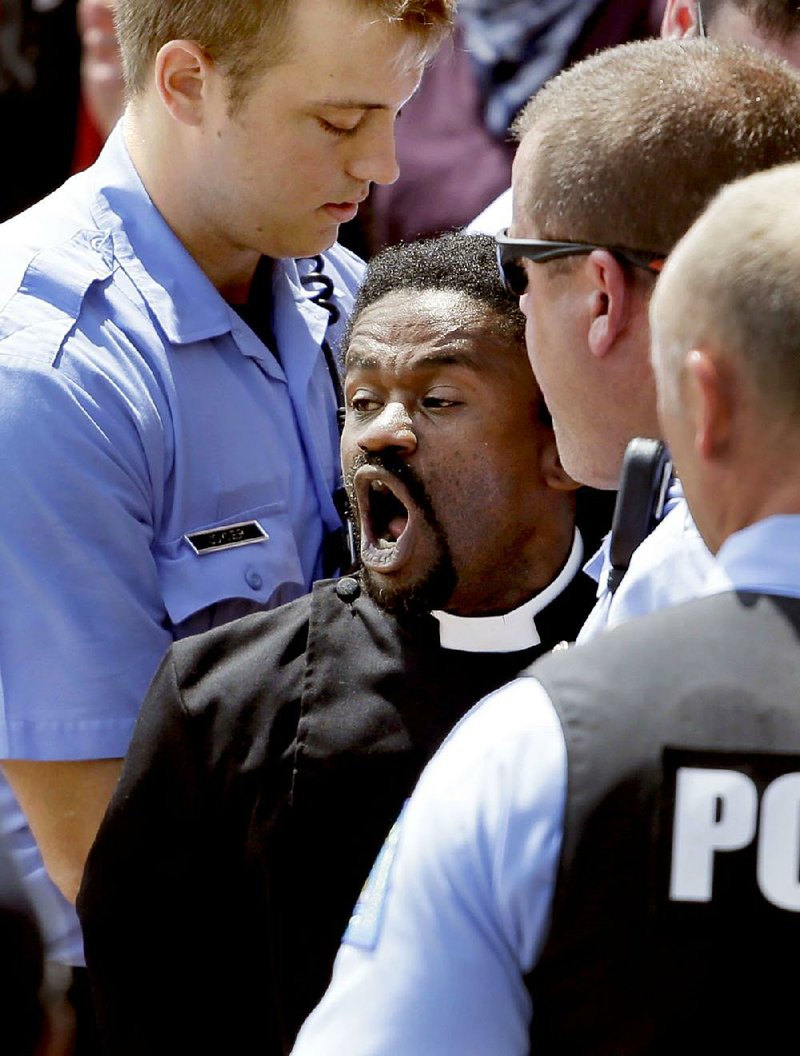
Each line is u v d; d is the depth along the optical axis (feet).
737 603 14.97
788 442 14.69
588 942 14.34
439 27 23.89
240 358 25.67
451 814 14.88
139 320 24.76
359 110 23.90
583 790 14.32
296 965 20.92
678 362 15.15
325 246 25.63
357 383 21.65
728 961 14.06
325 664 21.38
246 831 21.26
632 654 14.85
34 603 23.90
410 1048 14.85
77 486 23.72
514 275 20.12
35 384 23.68
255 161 24.25
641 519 18.54
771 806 14.14
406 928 15.02
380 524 21.85
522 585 21.68
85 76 45.83
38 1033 13.88
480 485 21.16
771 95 18.94
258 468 25.49
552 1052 14.92
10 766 25.11
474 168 44.27
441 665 21.33
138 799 21.90
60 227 25.27
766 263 14.49
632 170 18.53
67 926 25.26
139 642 24.32
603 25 43.29
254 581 24.97
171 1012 22.17
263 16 23.08
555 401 19.99
